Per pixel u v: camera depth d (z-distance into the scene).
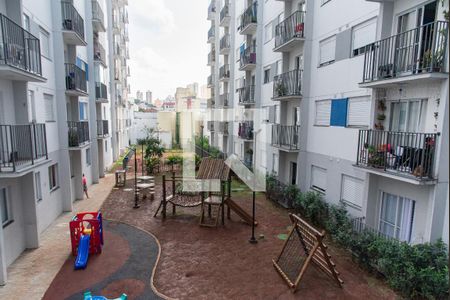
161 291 6.57
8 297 6.31
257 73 17.69
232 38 23.55
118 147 28.56
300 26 12.26
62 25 12.05
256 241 9.30
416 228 7.21
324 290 6.61
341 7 10.17
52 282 6.90
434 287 5.77
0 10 7.73
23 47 7.70
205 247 8.92
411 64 7.01
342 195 10.47
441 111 6.45
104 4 24.00
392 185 7.96
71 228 8.24
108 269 7.53
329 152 11.05
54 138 11.51
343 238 8.17
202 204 11.08
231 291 6.59
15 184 8.18
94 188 16.52
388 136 7.66
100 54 19.70
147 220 11.33
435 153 6.51
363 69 8.31
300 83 12.58
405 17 7.55
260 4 17.28
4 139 7.95
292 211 12.49
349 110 10.00
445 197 6.62
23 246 8.53
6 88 8.10
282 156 14.61
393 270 6.41
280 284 6.88
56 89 11.80
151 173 20.72
